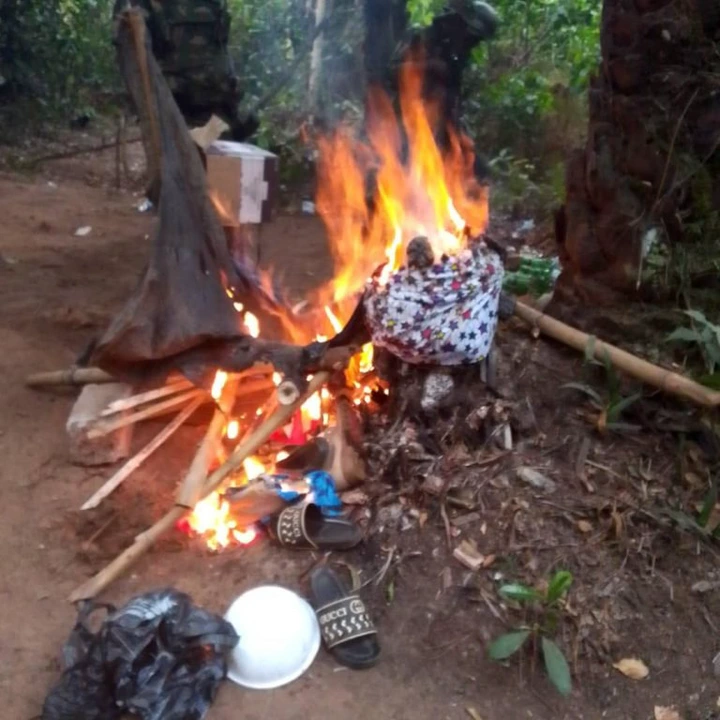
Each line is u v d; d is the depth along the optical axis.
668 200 2.26
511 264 3.34
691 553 2.00
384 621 1.87
